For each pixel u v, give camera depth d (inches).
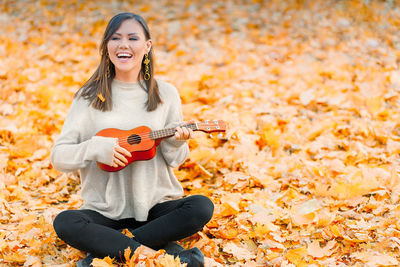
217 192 127.6
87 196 104.4
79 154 98.2
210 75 211.8
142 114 105.0
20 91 194.7
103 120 102.6
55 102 182.7
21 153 147.8
